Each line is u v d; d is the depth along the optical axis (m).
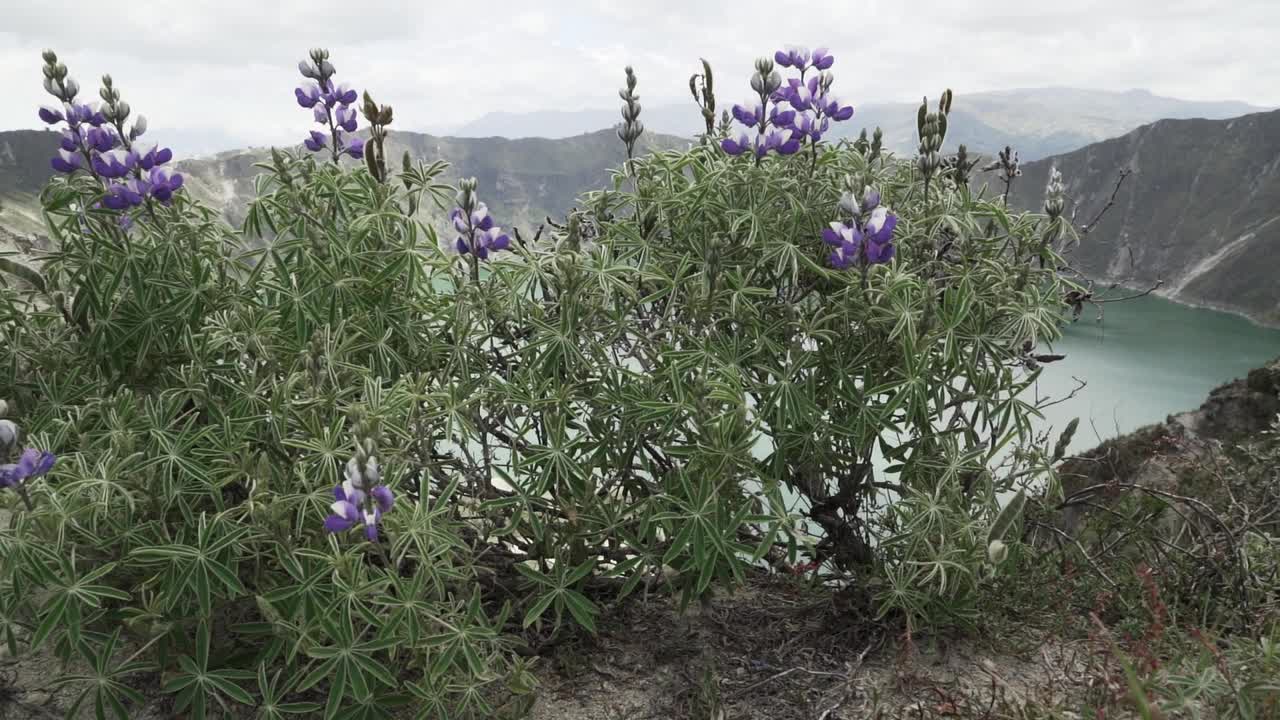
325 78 2.79
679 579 2.77
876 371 2.76
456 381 2.82
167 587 2.12
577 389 2.63
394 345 2.83
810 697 2.60
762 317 2.80
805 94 2.76
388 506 1.86
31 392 2.80
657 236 3.03
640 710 2.57
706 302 2.59
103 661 2.17
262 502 2.18
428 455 2.54
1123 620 2.95
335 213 2.78
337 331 2.54
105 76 2.52
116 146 2.55
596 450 2.62
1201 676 2.12
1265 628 2.75
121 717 2.20
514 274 2.63
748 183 2.81
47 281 2.73
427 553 2.18
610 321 2.77
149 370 2.79
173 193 2.78
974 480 2.78
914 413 2.60
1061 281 2.74
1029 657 2.78
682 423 2.61
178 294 2.61
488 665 2.35
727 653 2.88
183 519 2.40
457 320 2.67
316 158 2.88
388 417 2.33
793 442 2.66
